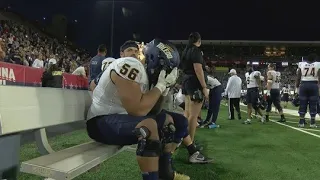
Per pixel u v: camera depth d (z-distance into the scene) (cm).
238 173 375
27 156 424
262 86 1187
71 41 4994
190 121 443
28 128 224
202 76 435
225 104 2352
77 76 1314
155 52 254
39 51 2172
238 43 5938
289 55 6050
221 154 485
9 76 886
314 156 476
